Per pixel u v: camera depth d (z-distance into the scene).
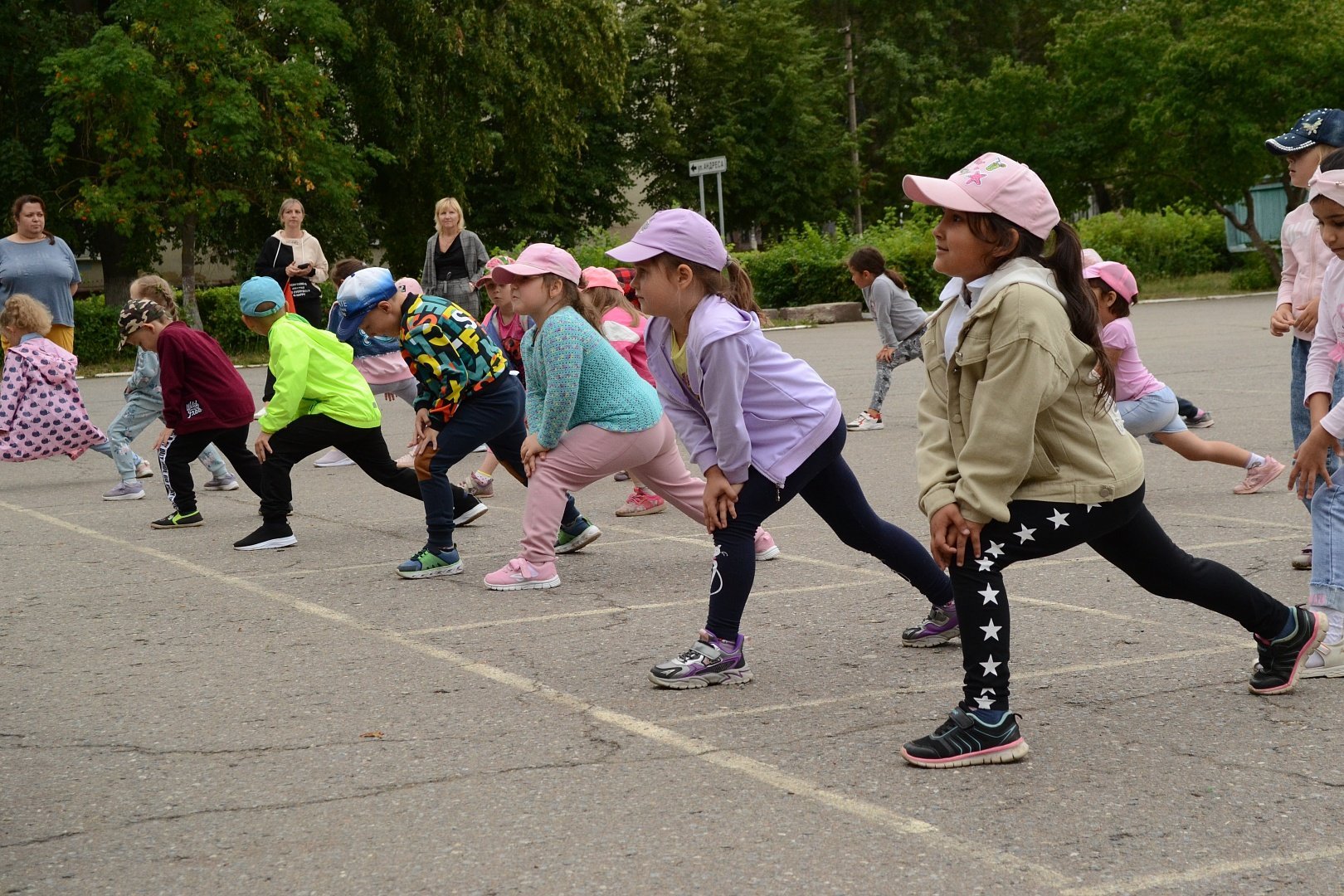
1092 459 3.70
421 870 3.23
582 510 8.71
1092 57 33.50
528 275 6.07
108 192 25.12
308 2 26.72
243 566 7.17
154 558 7.47
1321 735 3.97
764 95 45.97
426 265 12.10
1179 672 4.65
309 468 11.16
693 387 4.57
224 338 24.78
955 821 3.41
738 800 3.61
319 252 12.77
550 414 6.11
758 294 28.81
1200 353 17.47
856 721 4.26
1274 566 6.29
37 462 12.31
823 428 4.71
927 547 6.93
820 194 46.47
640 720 4.34
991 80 35.88
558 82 31.73
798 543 7.34
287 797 3.75
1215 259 33.78
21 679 5.08
